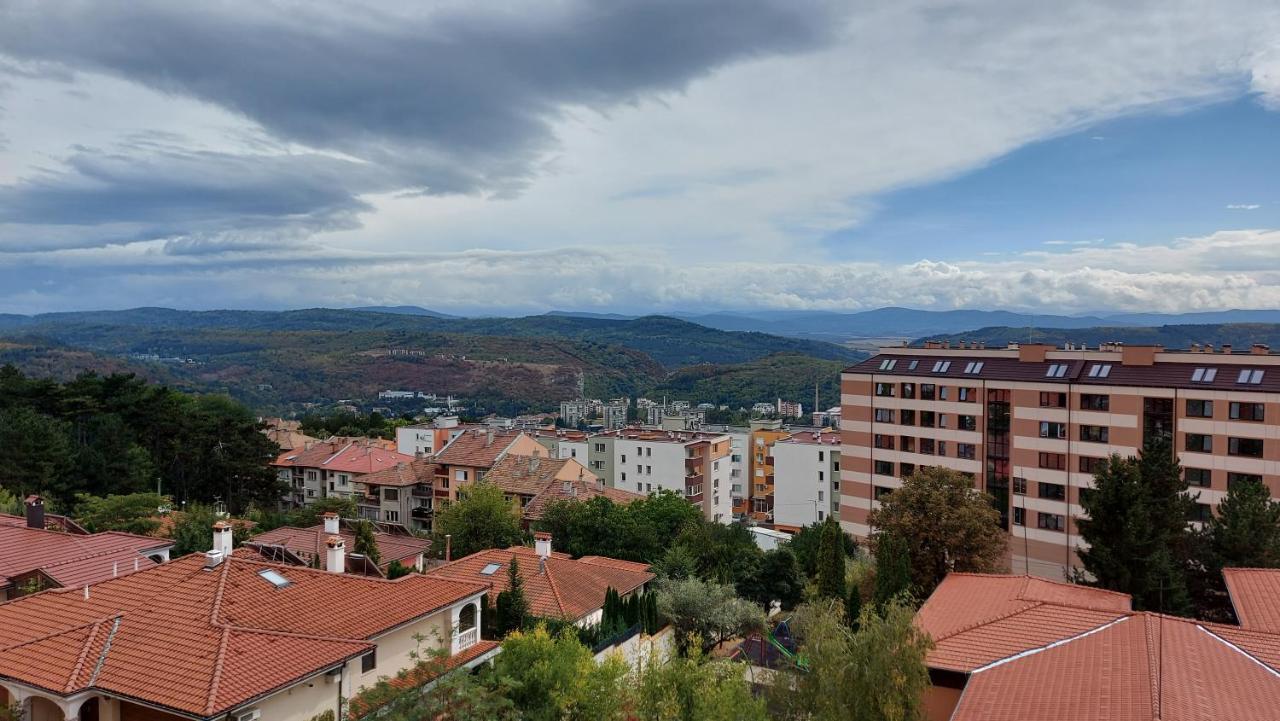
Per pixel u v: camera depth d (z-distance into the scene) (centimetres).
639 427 14625
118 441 8344
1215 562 4597
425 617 3150
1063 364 7756
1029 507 7769
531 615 4044
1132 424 7156
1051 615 3262
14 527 4156
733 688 2786
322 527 5988
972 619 3466
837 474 11700
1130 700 2483
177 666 2402
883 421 8875
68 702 2325
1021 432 7831
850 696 2552
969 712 2667
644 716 2834
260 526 6862
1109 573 4528
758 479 14438
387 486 10144
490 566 4872
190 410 10812
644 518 6731
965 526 5059
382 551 5581
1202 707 2409
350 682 2764
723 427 16088
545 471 9006
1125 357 7394
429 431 13100
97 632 2586
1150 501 4722
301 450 12725
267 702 2397
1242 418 6638
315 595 3030
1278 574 3603
